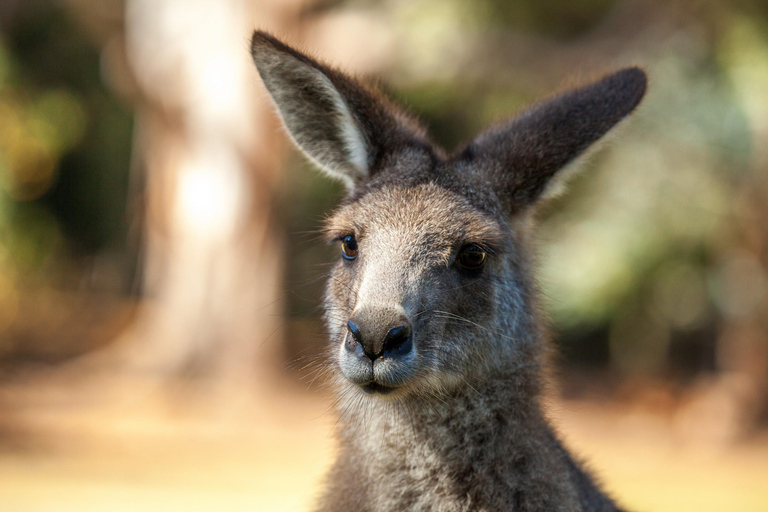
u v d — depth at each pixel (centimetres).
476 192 773
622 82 816
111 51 2764
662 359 3516
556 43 2608
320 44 2578
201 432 2328
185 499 1611
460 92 2927
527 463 711
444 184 774
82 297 4228
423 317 711
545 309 838
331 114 833
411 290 711
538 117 817
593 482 801
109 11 2672
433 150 830
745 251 2862
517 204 788
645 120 2764
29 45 3734
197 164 2723
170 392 2642
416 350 701
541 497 698
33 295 3994
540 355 784
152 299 3156
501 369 743
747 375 2759
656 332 3469
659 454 2448
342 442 777
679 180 2958
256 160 2680
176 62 2680
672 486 1988
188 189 2730
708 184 2922
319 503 775
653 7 2594
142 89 2728
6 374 2988
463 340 733
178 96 2698
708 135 2819
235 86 2667
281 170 2717
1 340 3528
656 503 1773
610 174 3064
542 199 798
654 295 3325
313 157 855
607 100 803
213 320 2700
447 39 2545
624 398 3234
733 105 2742
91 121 4081
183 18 2658
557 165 789
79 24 2833
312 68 809
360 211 766
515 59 2589
